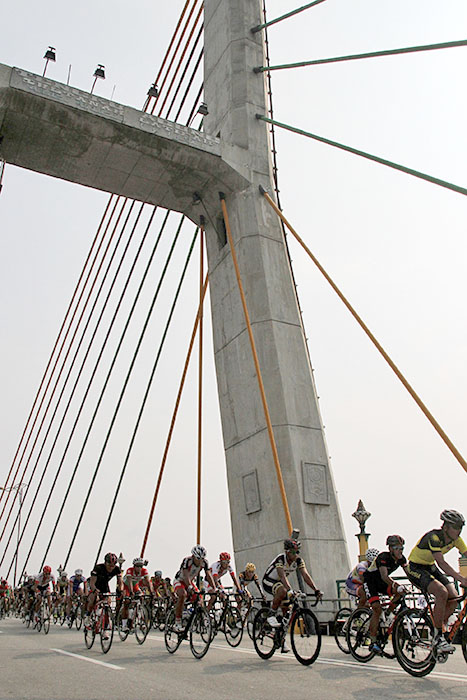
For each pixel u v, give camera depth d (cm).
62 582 1758
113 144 1748
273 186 1889
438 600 550
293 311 1714
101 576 949
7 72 1614
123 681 577
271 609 742
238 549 1611
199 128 2130
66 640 1102
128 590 990
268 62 2095
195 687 534
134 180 1908
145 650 884
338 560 1429
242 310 1747
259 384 1555
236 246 1822
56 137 1730
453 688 512
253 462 1605
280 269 1755
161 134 1752
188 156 1791
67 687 546
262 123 1944
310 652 669
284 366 1611
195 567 853
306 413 1585
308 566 1382
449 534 570
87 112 1677
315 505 1473
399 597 648
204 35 2233
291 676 594
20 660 770
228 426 1738
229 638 993
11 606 2809
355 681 555
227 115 1969
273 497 1514
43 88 1642
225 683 555
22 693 518
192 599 823
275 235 1803
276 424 1552
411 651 579
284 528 1459
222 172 1830
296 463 1497
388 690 505
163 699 477
